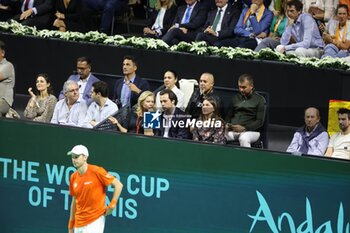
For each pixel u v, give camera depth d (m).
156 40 47.81
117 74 48.56
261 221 35.12
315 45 47.31
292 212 34.81
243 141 37.03
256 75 45.50
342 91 43.91
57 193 37.78
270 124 41.81
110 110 41.09
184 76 47.00
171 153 35.72
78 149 34.59
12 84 45.50
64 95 42.88
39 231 38.19
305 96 44.69
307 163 34.44
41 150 37.72
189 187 35.72
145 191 36.25
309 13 48.22
